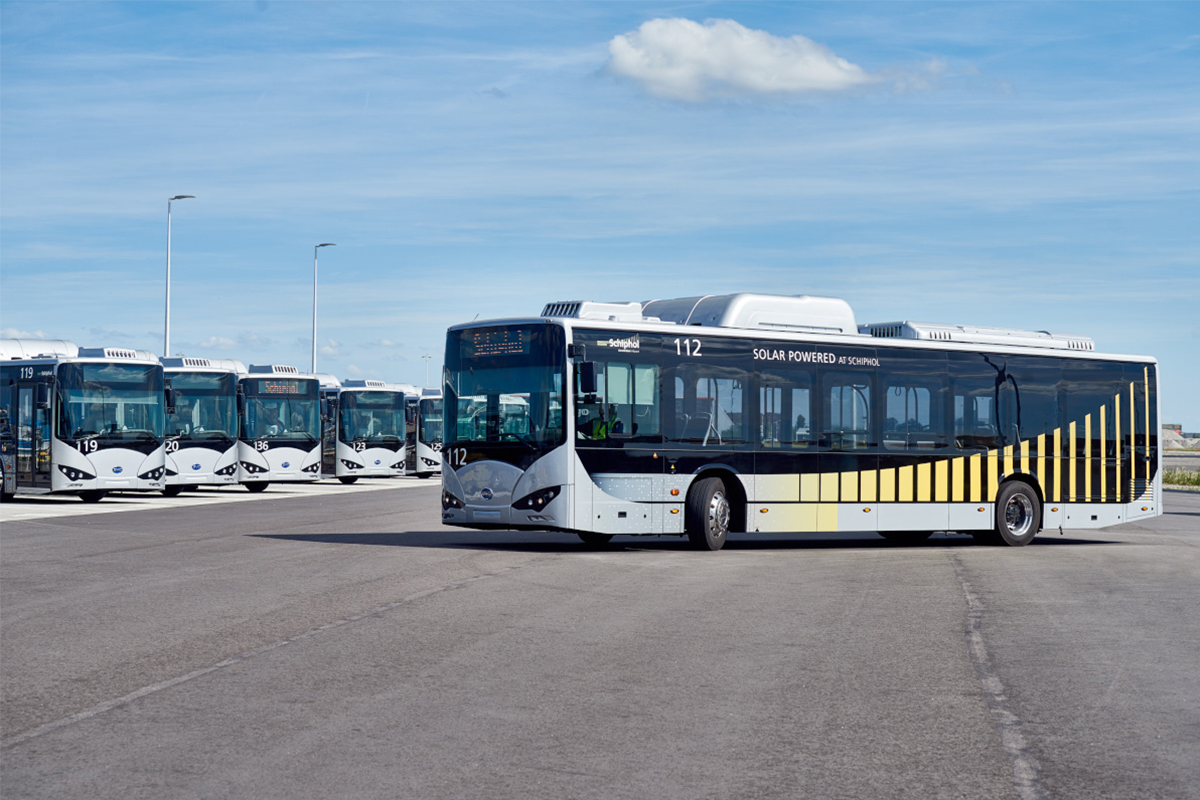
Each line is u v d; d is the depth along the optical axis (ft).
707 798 21.49
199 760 23.52
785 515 71.41
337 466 169.89
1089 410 80.43
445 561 60.75
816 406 72.59
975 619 43.57
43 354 118.21
